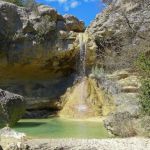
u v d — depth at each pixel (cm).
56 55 3403
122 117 2008
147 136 1823
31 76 3509
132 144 1591
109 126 2044
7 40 3341
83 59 3438
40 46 3356
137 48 2738
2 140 1622
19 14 3375
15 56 3347
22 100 2383
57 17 3478
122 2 3206
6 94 2289
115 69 3222
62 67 3506
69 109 3262
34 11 3434
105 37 3350
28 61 3372
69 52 3422
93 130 2292
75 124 2652
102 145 1563
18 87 3425
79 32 3619
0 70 3397
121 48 3203
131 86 2992
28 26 3353
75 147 1516
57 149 1509
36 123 2648
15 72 3456
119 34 3219
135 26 3052
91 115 3162
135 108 2045
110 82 3203
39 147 1519
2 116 2228
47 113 3331
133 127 1930
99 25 3403
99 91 3269
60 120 2975
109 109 3122
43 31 3359
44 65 3438
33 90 3434
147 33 2864
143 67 1989
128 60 3011
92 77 3353
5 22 3331
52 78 3541
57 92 3450
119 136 1958
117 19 3247
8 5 3350
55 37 3403
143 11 3059
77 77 3447
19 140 1625
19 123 2598
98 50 3425
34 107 3353
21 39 3347
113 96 3117
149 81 1883
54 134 2078
